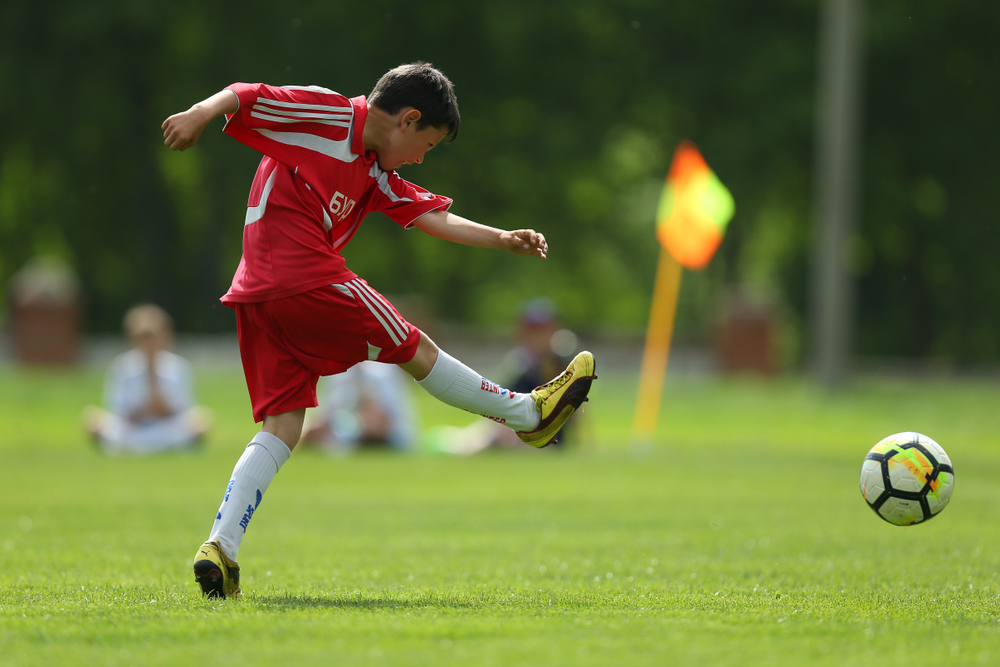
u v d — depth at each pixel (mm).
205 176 118312
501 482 31953
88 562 15750
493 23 108312
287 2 105562
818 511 24438
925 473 13922
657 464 38594
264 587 13602
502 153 120875
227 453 41938
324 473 34781
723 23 114125
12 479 31500
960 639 9977
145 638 9695
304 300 12781
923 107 118438
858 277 137500
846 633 10180
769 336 93562
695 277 156875
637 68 115500
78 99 105250
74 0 100438
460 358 94562
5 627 10141
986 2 112125
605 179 131000
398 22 112438
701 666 8773
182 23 107875
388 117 13234
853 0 73812
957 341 134625
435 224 14016
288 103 12812
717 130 115500
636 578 14672
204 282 119250
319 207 13000
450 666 8672
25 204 122500
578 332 100312
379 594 12867
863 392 74250
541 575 14922
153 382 41875
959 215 123312
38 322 84812
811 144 113625
